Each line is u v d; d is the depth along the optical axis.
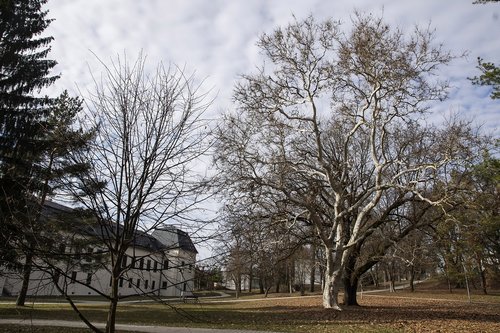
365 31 24.25
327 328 19.41
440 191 24.75
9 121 21.38
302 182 27.61
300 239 27.84
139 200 6.33
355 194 30.03
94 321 21.03
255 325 20.38
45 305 32.38
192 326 19.67
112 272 6.27
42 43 24.11
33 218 6.09
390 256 27.20
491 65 16.97
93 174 6.40
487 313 25.50
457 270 41.00
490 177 20.09
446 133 25.98
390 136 28.69
